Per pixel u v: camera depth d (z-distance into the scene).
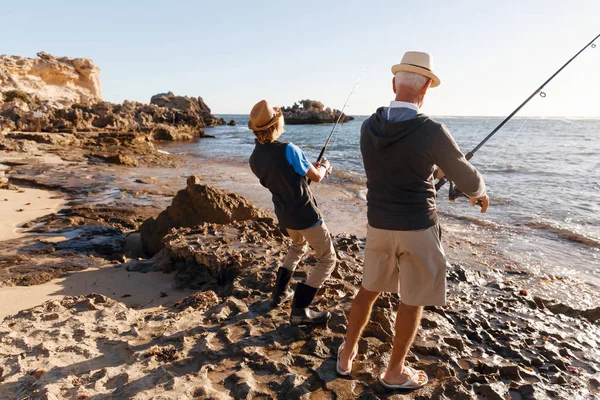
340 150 35.53
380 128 2.33
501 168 20.52
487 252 8.09
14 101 50.47
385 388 2.78
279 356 3.14
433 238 2.38
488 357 3.41
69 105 60.47
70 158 23.45
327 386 2.81
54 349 3.25
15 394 2.73
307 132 71.88
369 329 3.48
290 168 3.17
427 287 2.42
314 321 3.49
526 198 13.09
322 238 3.33
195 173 19.47
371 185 2.48
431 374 3.01
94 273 6.08
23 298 5.18
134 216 10.73
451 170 2.20
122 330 3.61
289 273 3.87
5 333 3.49
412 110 2.26
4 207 11.20
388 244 2.45
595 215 10.80
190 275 5.57
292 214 3.24
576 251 8.13
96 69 91.62
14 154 24.05
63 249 7.63
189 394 2.66
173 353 3.15
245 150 35.09
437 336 3.56
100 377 2.88
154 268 6.07
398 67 2.31
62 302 4.18
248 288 4.41
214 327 3.57
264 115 3.10
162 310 4.35
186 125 66.50
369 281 2.59
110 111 53.00
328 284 4.32
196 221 8.04
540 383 3.13
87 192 13.76
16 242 8.03
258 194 14.03
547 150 31.08
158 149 36.22
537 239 8.94
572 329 4.21
